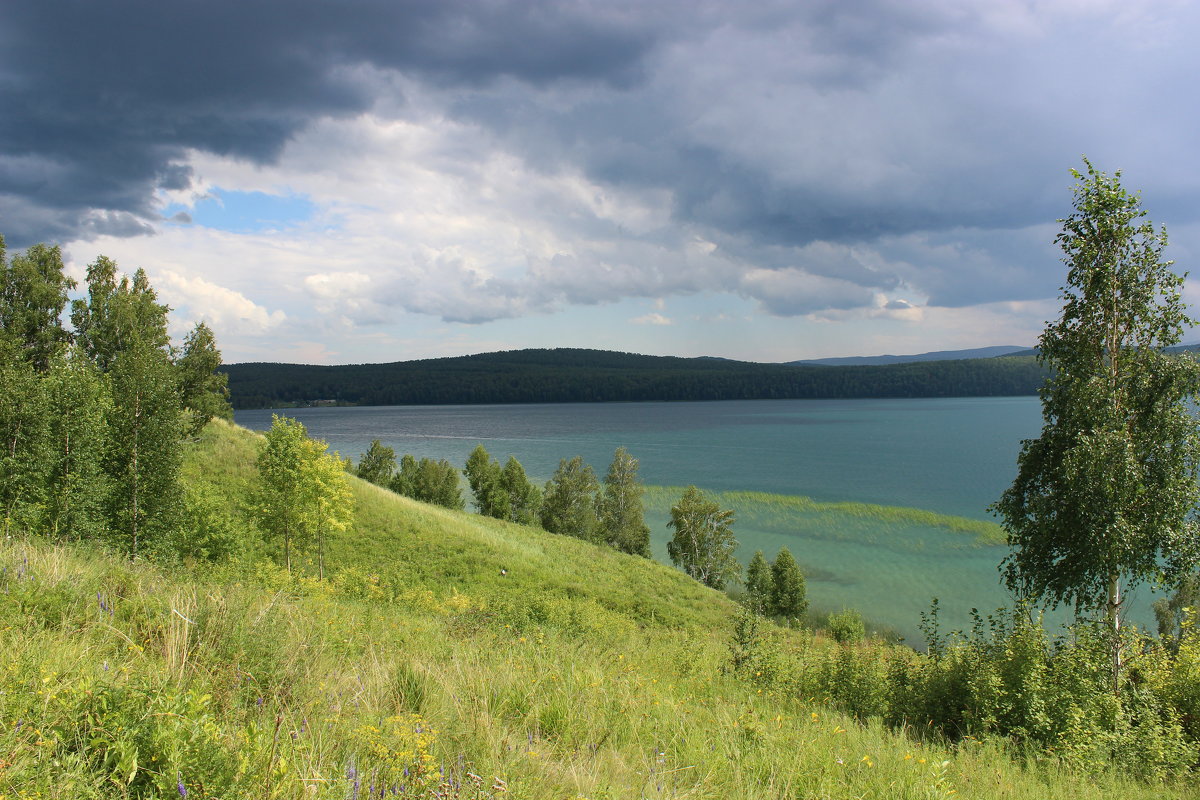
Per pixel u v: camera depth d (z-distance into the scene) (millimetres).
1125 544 11523
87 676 3506
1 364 21734
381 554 33875
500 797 3514
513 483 71375
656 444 148000
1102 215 12617
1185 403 12055
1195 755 9289
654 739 5574
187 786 2670
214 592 6559
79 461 16406
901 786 5441
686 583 44625
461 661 6707
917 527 65312
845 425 198375
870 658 12320
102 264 33000
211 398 37750
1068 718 9211
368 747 3777
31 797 2410
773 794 4727
